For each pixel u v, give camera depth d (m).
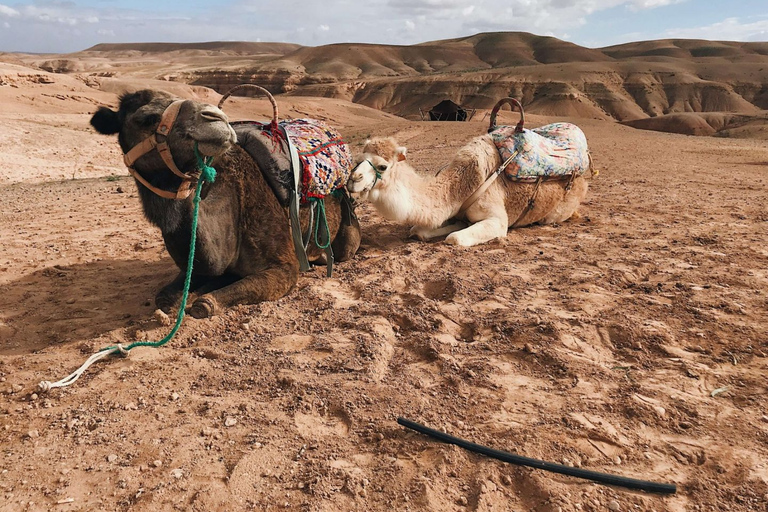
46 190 16.14
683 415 3.83
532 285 6.26
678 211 9.80
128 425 3.84
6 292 6.48
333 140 6.77
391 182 7.50
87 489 3.25
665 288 5.98
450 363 4.59
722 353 4.65
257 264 5.73
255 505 3.13
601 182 13.67
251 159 5.75
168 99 4.74
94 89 74.50
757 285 5.91
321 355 4.78
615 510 3.05
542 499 3.16
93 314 5.78
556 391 4.18
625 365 4.54
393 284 6.43
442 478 3.31
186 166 4.70
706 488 3.19
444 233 8.41
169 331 5.23
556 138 9.08
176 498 3.17
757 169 16.52
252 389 4.29
